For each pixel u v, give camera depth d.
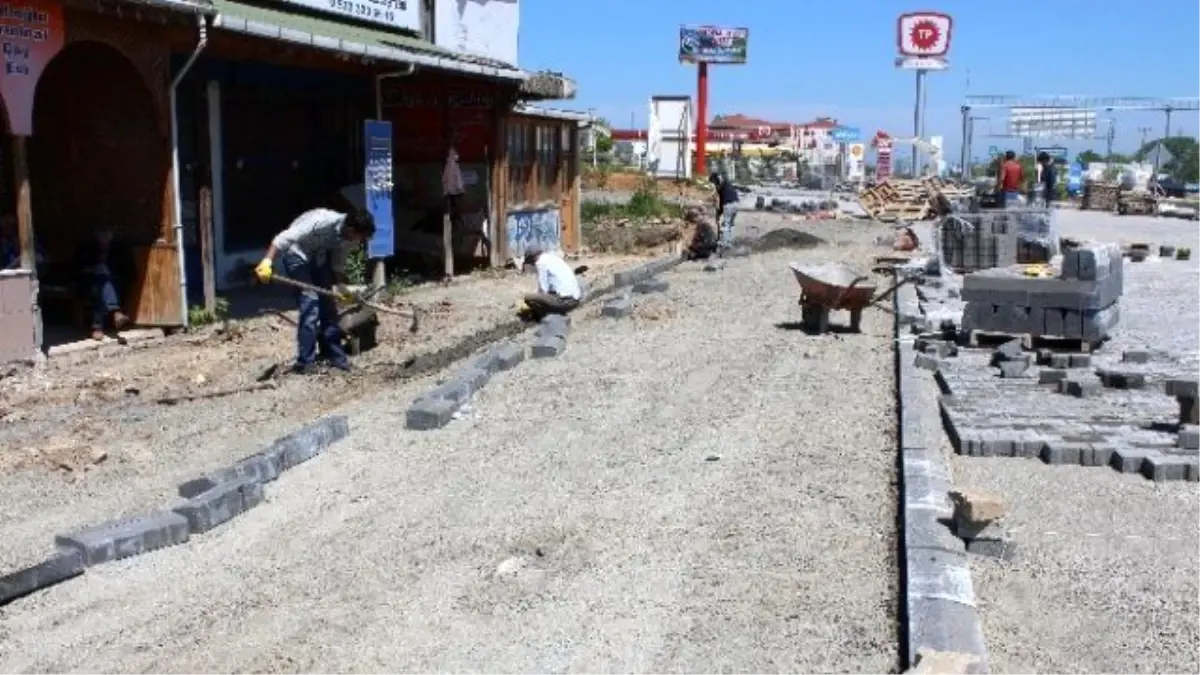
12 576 5.38
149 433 8.30
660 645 4.82
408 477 7.21
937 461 7.16
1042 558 5.78
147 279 12.02
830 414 8.80
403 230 19.27
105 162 11.95
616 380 10.06
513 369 10.56
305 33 12.71
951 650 4.51
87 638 4.97
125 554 5.87
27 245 10.21
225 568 5.73
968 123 52.97
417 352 11.41
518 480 7.13
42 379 9.81
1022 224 18.75
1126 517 6.41
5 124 10.05
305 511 6.58
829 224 32.69
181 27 11.48
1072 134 60.22
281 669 4.64
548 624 5.04
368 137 15.32
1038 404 8.88
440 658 4.73
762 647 4.79
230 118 15.67
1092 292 10.95
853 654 4.72
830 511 6.48
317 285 10.32
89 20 10.62
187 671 4.64
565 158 23.14
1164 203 42.97
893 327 13.16
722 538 6.07
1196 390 7.76
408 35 17.98
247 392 9.58
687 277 18.83
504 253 19.50
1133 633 4.93
